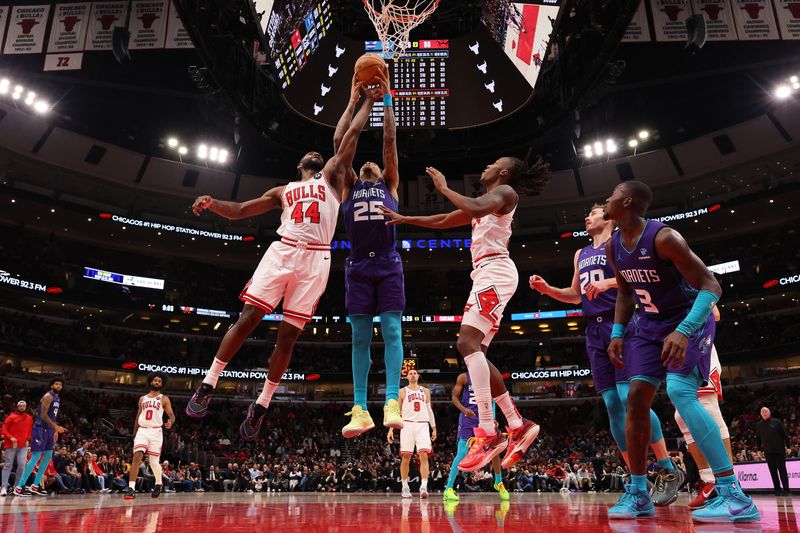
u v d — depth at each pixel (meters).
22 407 11.38
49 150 32.06
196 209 4.70
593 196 35.41
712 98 30.55
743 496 3.28
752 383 32.50
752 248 35.69
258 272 4.46
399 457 28.59
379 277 5.21
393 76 19.88
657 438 5.12
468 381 8.61
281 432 33.72
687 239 37.41
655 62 27.56
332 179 4.80
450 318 37.62
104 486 17.62
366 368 5.11
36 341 32.28
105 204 35.97
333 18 19.06
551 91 24.64
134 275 37.12
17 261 31.94
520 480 24.02
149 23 21.44
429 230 37.25
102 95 30.42
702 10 21.17
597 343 5.43
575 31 20.75
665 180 34.34
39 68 27.88
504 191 4.73
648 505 3.74
